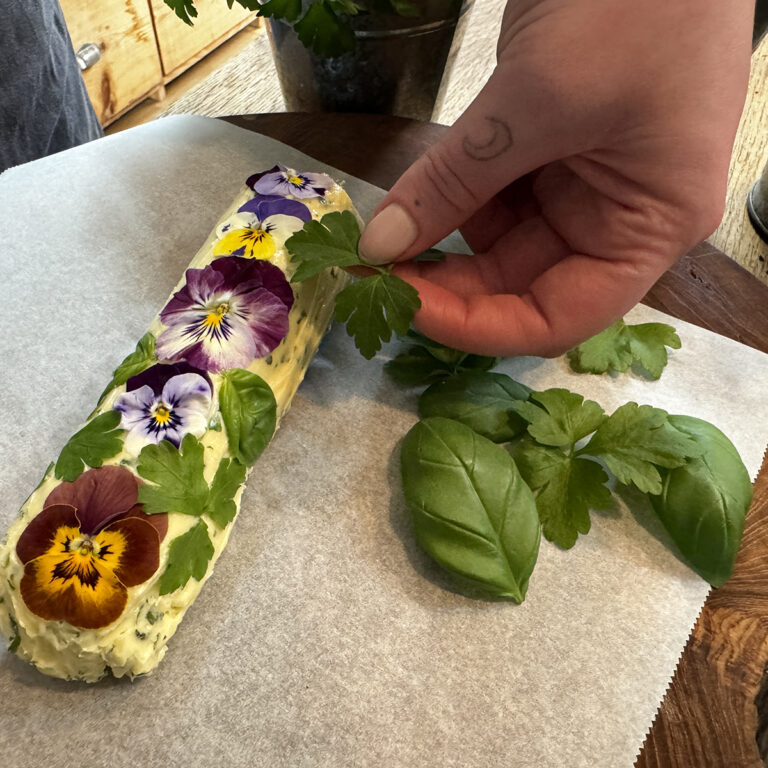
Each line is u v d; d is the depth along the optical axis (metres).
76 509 0.21
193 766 0.21
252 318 0.25
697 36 0.20
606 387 0.29
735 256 0.37
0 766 0.21
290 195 0.28
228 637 0.24
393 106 0.38
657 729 0.23
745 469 0.26
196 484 0.22
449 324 0.25
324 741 0.22
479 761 0.22
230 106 0.49
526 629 0.24
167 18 0.50
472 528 0.24
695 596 0.25
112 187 0.34
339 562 0.25
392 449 0.28
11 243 0.32
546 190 0.26
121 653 0.21
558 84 0.20
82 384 0.29
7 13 0.36
